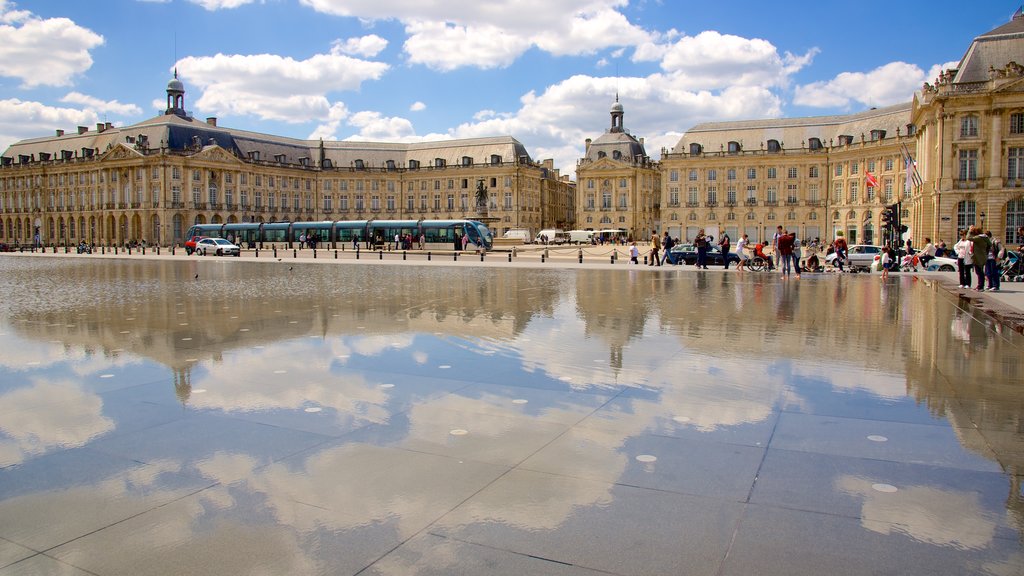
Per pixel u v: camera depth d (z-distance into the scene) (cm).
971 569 444
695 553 465
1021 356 1121
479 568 447
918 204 6394
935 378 957
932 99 5856
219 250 6588
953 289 2542
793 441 683
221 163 10781
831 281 2986
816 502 541
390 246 7669
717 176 10506
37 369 1020
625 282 2870
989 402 827
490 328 1443
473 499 548
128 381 941
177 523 510
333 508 533
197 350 1177
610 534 491
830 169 9881
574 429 722
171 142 10456
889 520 511
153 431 718
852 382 934
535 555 463
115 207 10969
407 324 1504
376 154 12481
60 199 11894
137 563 456
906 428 723
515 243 8475
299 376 972
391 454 648
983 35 5847
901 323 1523
